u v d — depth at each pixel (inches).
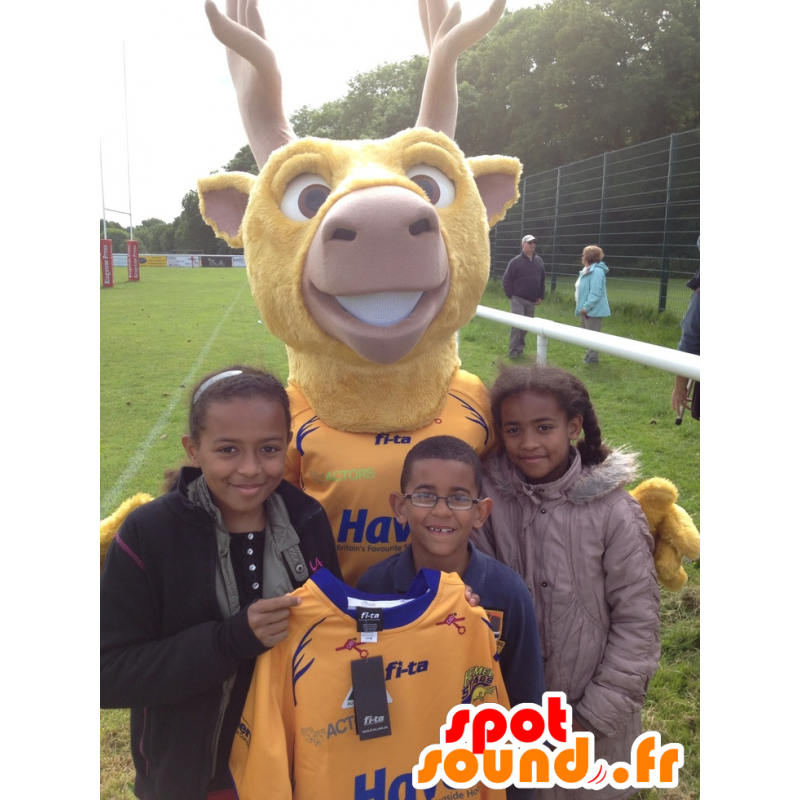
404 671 52.4
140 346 400.8
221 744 57.0
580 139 832.3
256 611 50.5
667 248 424.8
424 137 68.3
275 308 67.3
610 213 539.2
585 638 68.6
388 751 52.6
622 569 67.9
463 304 70.2
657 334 391.5
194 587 55.6
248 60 70.2
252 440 54.4
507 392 69.8
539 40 837.8
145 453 213.8
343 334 61.6
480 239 71.2
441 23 77.6
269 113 73.9
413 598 53.8
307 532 60.6
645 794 80.4
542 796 67.7
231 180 76.8
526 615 60.2
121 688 53.2
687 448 193.0
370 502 70.0
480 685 54.7
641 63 754.8
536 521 69.8
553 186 627.2
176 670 51.8
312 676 51.4
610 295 484.7
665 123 769.6
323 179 66.4
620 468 69.8
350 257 57.4
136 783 60.7
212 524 56.7
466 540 60.9
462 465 58.5
